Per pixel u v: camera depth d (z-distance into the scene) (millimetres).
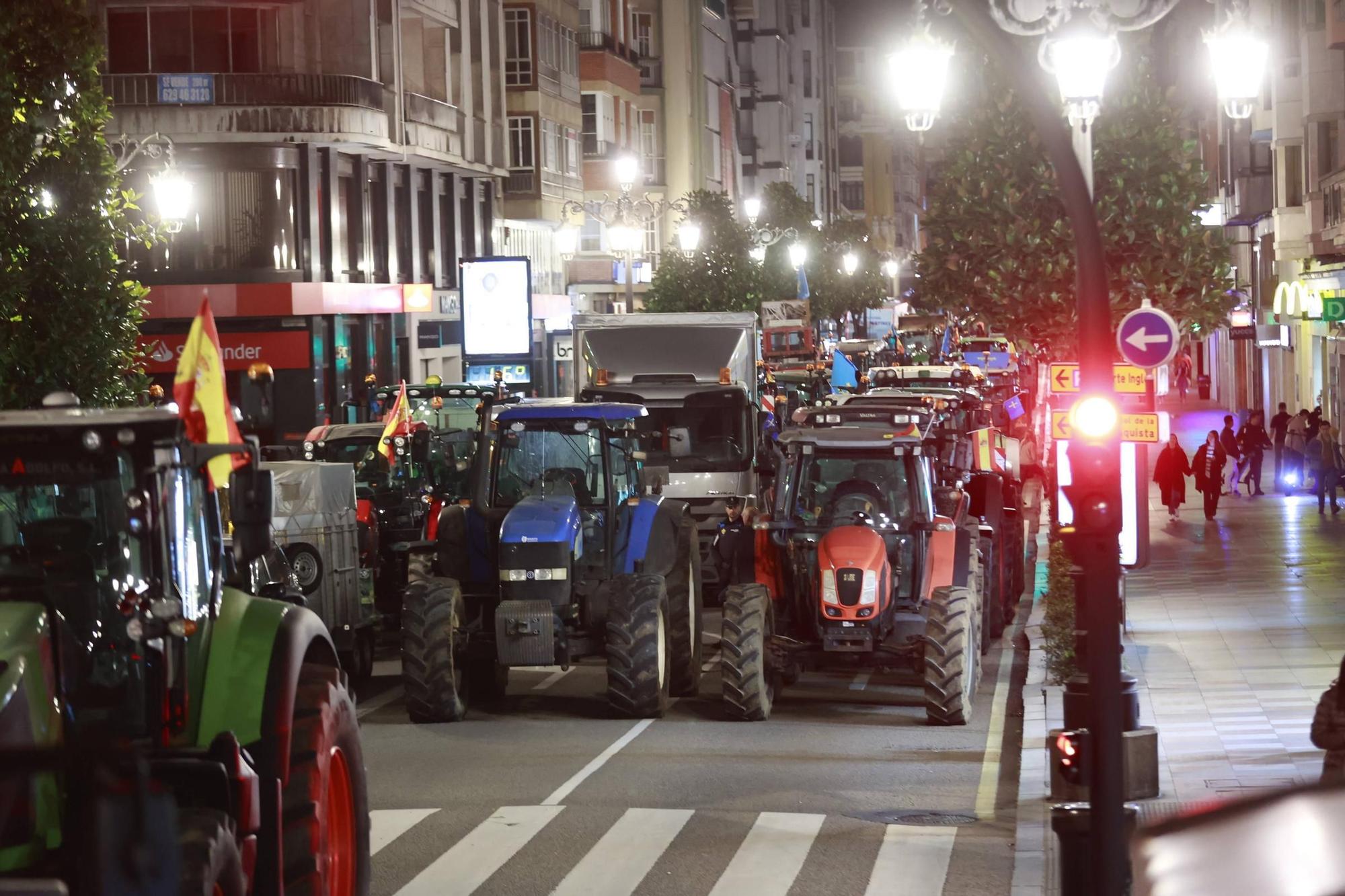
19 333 28547
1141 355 29234
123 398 30078
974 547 31328
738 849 20094
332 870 15117
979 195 47125
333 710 14742
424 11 89625
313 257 79250
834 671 34281
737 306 111812
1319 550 49906
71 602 13008
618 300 125125
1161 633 35906
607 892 18375
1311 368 91562
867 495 29938
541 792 23250
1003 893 18125
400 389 43781
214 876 11570
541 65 107750
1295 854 5828
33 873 11758
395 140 85062
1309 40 80500
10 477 13078
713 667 35062
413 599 28719
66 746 12281
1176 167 47031
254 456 13555
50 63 28797
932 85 24375
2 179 27469
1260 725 26234
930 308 50344
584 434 29859
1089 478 17562
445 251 97625
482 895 18297
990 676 32875
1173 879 5902
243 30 78500
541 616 28203
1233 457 70125
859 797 22812
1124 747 16922
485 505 29953
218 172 77562
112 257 29516
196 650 13711
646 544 29891
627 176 70812
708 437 45812
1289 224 87375
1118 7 23891
